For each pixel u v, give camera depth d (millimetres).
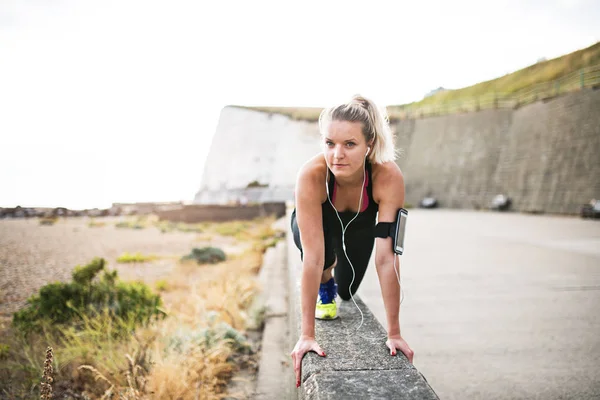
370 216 2586
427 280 7641
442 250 11344
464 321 5273
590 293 6539
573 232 15859
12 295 8180
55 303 5367
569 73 47438
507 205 34219
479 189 38594
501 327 5020
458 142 43156
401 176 2385
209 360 3994
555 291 6707
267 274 8812
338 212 2541
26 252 14828
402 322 5266
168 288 8211
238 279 7680
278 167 68625
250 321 5609
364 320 2873
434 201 43000
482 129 40719
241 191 66438
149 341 4266
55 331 5035
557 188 29281
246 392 3742
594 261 9367
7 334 5195
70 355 4195
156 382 3473
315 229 2350
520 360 4074
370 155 2287
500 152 37562
